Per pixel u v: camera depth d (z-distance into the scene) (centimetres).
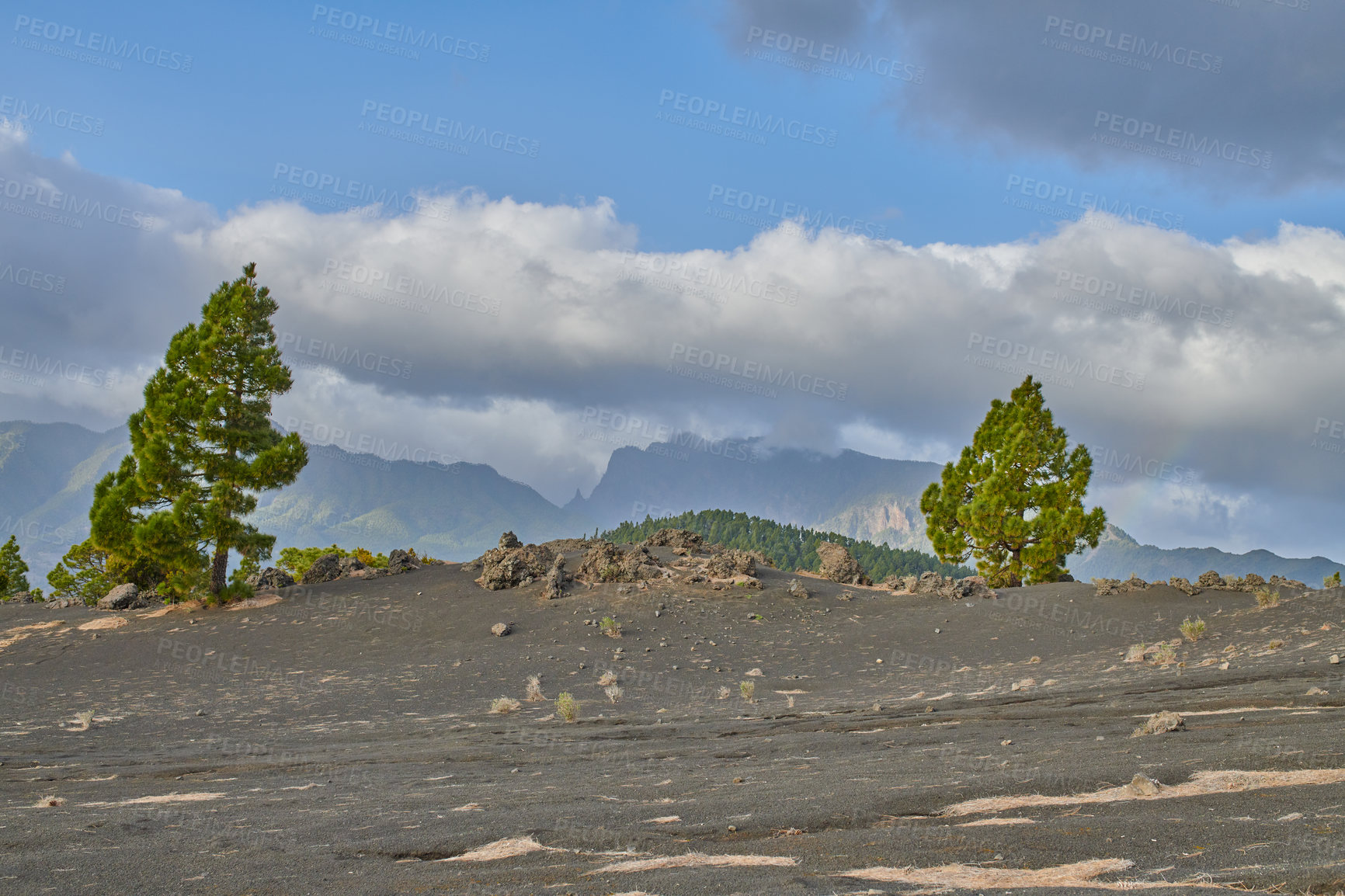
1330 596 3303
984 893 634
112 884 782
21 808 1237
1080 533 5184
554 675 3228
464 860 832
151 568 5481
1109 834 787
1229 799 884
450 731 2222
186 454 4525
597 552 4956
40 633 4069
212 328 4691
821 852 787
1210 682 2122
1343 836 726
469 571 5116
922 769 1221
